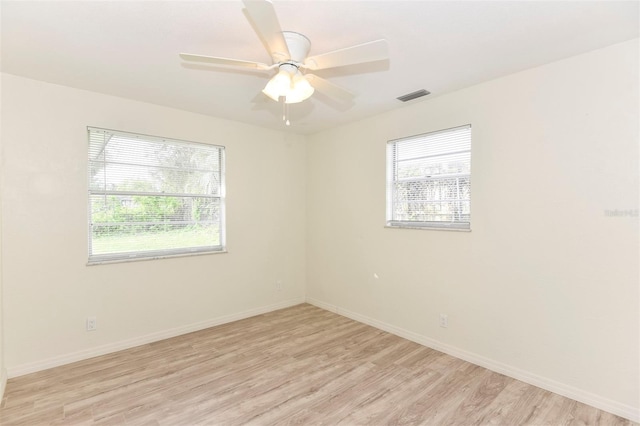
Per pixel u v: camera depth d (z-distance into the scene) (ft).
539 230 7.98
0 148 8.23
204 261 11.99
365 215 12.41
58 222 9.12
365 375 8.57
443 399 7.50
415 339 10.73
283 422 6.70
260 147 13.57
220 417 6.84
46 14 5.77
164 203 11.21
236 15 5.85
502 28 6.28
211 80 8.76
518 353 8.36
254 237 13.43
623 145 6.81
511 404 7.30
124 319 10.24
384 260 11.73
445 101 9.80
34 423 6.61
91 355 9.61
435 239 10.16
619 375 6.88
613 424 6.60
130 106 10.28
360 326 12.20
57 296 9.10
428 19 5.96
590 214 7.23
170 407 7.17
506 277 8.57
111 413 6.95
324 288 14.37
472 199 9.23
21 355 8.55
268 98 8.99
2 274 8.23
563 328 7.63
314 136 14.74
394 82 8.87
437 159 10.25
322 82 7.09
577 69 7.36
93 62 7.71
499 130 8.64
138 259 10.48
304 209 15.26
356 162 12.74
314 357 9.62
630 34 6.49
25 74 8.39
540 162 7.93
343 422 6.70
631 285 6.73
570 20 6.01
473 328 9.26
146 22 6.07
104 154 9.99
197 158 11.93
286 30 6.21
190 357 9.61
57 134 9.09
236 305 12.91
